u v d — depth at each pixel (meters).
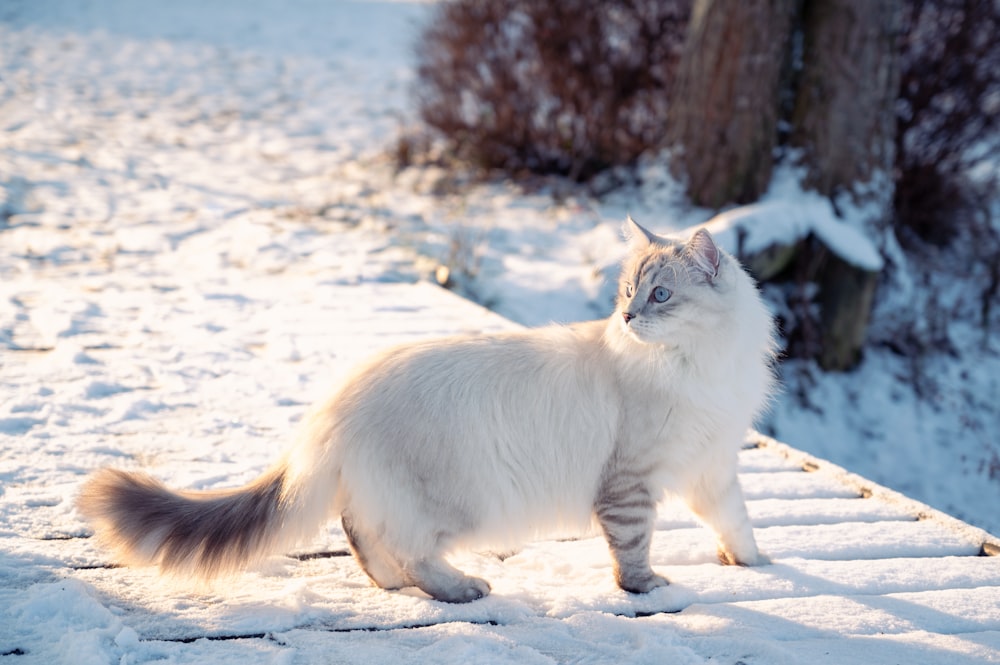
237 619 2.79
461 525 2.97
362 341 6.02
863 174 8.58
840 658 2.67
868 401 8.07
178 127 13.85
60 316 6.12
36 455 4.02
